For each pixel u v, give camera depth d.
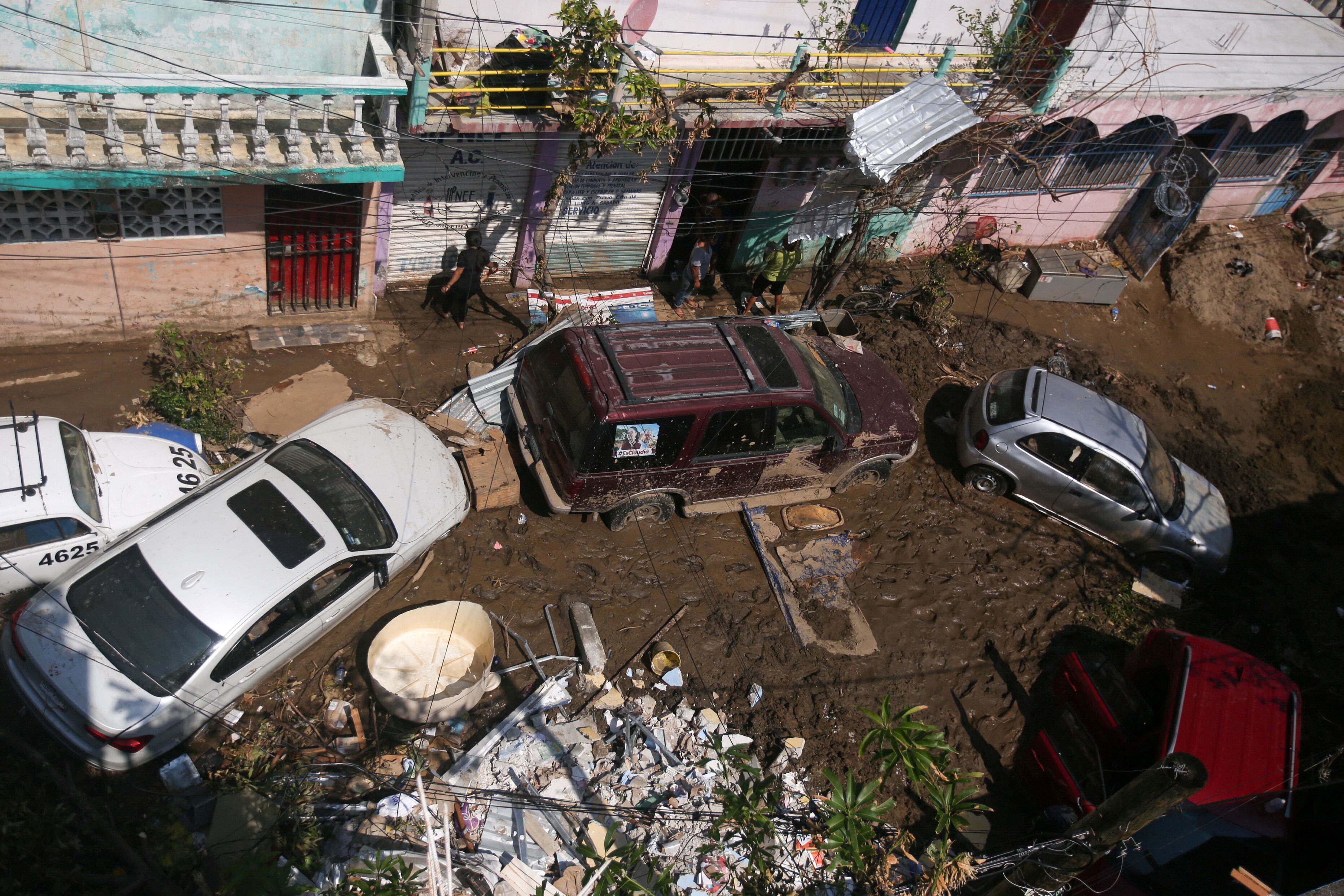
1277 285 15.34
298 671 7.15
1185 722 7.28
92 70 7.97
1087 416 10.09
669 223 11.78
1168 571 10.14
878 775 7.54
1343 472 12.65
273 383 9.30
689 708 7.66
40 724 6.36
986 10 11.98
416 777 4.92
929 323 12.73
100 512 6.93
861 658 8.48
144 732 5.94
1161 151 14.50
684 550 8.97
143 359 9.16
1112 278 14.21
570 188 10.82
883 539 9.71
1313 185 16.39
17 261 8.19
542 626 7.97
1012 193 14.27
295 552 6.71
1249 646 9.66
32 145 7.23
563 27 8.84
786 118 10.62
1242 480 12.00
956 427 11.25
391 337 10.28
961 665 8.73
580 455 7.84
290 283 9.73
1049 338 13.56
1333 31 15.50
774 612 8.67
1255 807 6.81
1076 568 10.01
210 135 8.30
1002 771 8.00
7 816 5.59
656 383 7.99
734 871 6.07
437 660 7.11
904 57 12.00
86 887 5.52
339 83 7.84
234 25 8.24
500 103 9.50
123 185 7.73
